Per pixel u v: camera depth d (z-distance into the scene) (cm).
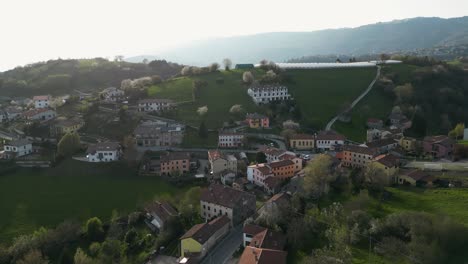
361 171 14612
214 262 10762
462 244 9600
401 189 13488
